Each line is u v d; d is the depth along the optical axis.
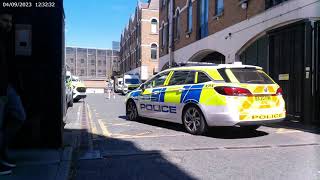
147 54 50.38
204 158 6.63
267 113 8.66
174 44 27.05
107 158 6.65
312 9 11.34
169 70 10.49
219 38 18.53
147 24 50.44
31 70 6.48
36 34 6.48
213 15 19.33
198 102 8.95
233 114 8.31
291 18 12.32
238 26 16.34
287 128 10.37
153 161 6.43
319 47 11.39
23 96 6.50
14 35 6.40
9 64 6.39
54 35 6.52
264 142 8.16
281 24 13.00
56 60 6.55
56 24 6.53
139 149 7.40
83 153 7.04
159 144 7.92
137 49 53.47
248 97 8.44
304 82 11.59
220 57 20.33
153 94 10.83
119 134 9.31
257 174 5.59
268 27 13.76
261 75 9.05
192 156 6.79
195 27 22.16
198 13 21.91
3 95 5.14
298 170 5.79
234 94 8.36
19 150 6.54
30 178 5.04
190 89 9.32
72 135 8.94
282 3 12.86
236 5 16.53
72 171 5.77
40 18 6.48
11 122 5.43
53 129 6.64
